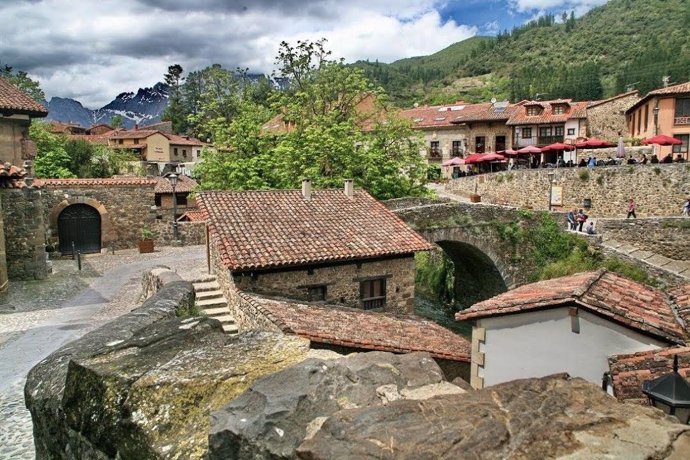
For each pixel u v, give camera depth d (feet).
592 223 81.76
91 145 141.08
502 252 79.71
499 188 112.37
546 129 157.48
